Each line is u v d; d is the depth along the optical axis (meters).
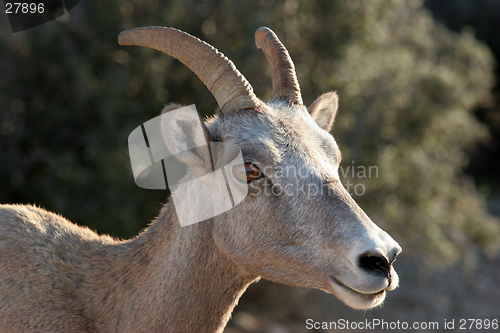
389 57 9.26
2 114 7.90
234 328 8.21
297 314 9.06
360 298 2.73
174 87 8.34
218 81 3.15
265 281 9.26
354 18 8.46
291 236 2.87
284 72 3.35
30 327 3.00
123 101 7.48
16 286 3.07
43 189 7.70
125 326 3.06
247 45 7.75
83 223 7.25
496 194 16.97
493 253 12.85
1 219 3.27
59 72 7.74
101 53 7.73
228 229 3.02
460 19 18.22
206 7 8.21
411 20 11.00
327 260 2.79
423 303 10.16
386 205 8.73
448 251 9.36
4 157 7.91
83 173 7.33
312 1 8.27
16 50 7.73
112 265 3.25
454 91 9.45
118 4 7.33
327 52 8.38
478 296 10.84
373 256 2.70
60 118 7.86
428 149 9.75
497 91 17.36
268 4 8.09
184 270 3.06
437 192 9.53
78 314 3.10
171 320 3.03
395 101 8.91
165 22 7.69
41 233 3.29
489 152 18.38
